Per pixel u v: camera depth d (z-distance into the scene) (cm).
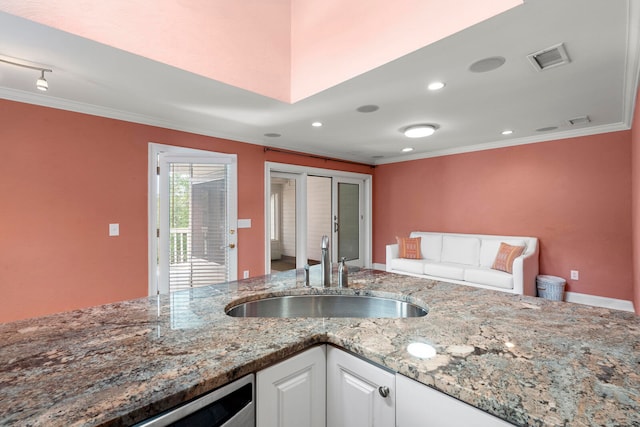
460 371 78
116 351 90
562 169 404
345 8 247
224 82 249
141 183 336
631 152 356
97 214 308
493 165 464
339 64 252
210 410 76
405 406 83
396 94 272
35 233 275
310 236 609
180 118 342
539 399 66
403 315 151
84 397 68
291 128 382
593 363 81
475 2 174
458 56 208
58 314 123
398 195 588
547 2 154
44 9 169
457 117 338
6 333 103
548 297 387
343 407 101
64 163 290
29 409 64
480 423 69
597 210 380
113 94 271
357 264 611
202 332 104
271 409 91
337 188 574
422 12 199
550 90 264
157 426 67
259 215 442
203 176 381
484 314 121
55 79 240
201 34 236
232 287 168
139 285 334
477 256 449
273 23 282
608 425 58
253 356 87
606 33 181
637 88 243
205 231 382
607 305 373
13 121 265
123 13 198
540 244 421
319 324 112
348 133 407
